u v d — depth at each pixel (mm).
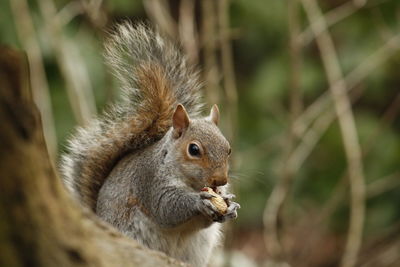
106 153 7551
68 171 7551
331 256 13742
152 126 7617
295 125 11070
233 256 10602
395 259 12305
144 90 7652
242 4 13562
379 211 13633
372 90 13781
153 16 11297
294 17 11156
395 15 13484
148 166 7141
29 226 3602
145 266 4508
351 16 13797
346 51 13680
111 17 11531
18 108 3502
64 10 11203
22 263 3594
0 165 3494
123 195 7199
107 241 4477
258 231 13859
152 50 7824
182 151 6980
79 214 3934
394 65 13938
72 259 3775
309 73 13562
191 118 7676
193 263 7230
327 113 12727
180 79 7887
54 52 11359
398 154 13609
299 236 13047
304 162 13859
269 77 13602
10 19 11359
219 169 6887
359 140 13523
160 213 6996
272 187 12969
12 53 3449
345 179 12000
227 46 10781
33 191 3605
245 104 13672
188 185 6980
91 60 11820
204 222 6980
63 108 11867
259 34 13984
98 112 11516
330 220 13750
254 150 12992
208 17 11000
